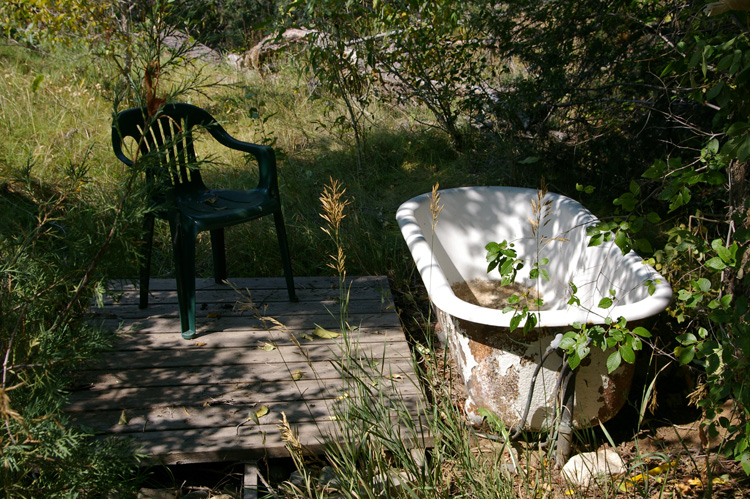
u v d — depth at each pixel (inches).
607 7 165.9
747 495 88.8
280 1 311.4
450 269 143.6
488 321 91.0
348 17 205.5
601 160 195.8
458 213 146.1
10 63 258.5
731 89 81.8
